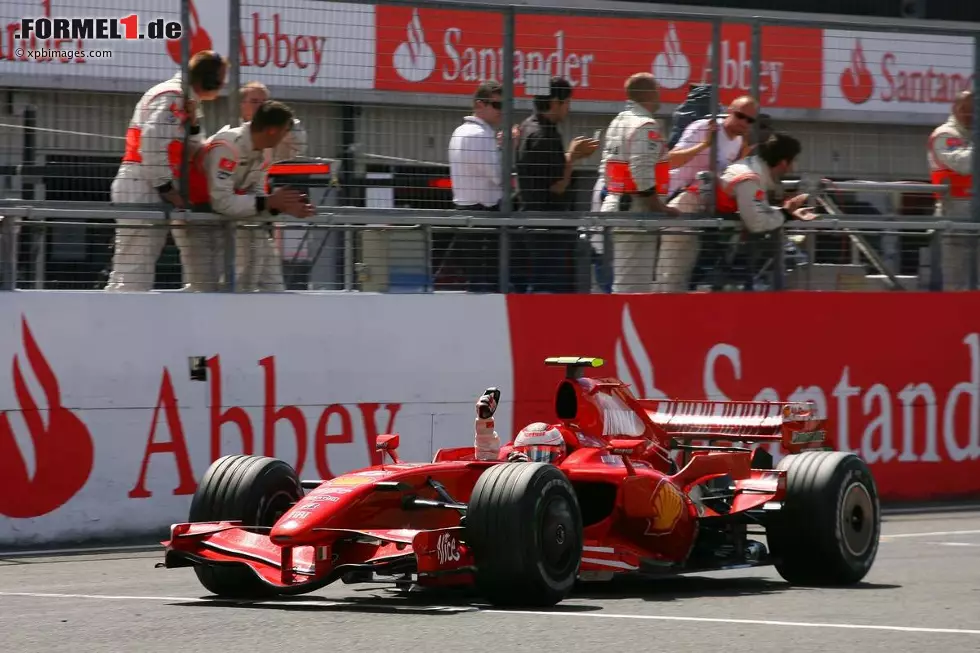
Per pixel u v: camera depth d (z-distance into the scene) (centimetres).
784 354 4425
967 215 4750
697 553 2914
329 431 3844
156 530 3612
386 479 2452
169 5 3722
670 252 4325
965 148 4741
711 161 4366
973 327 4709
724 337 4350
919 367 4612
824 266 4544
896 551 3450
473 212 4072
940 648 1998
